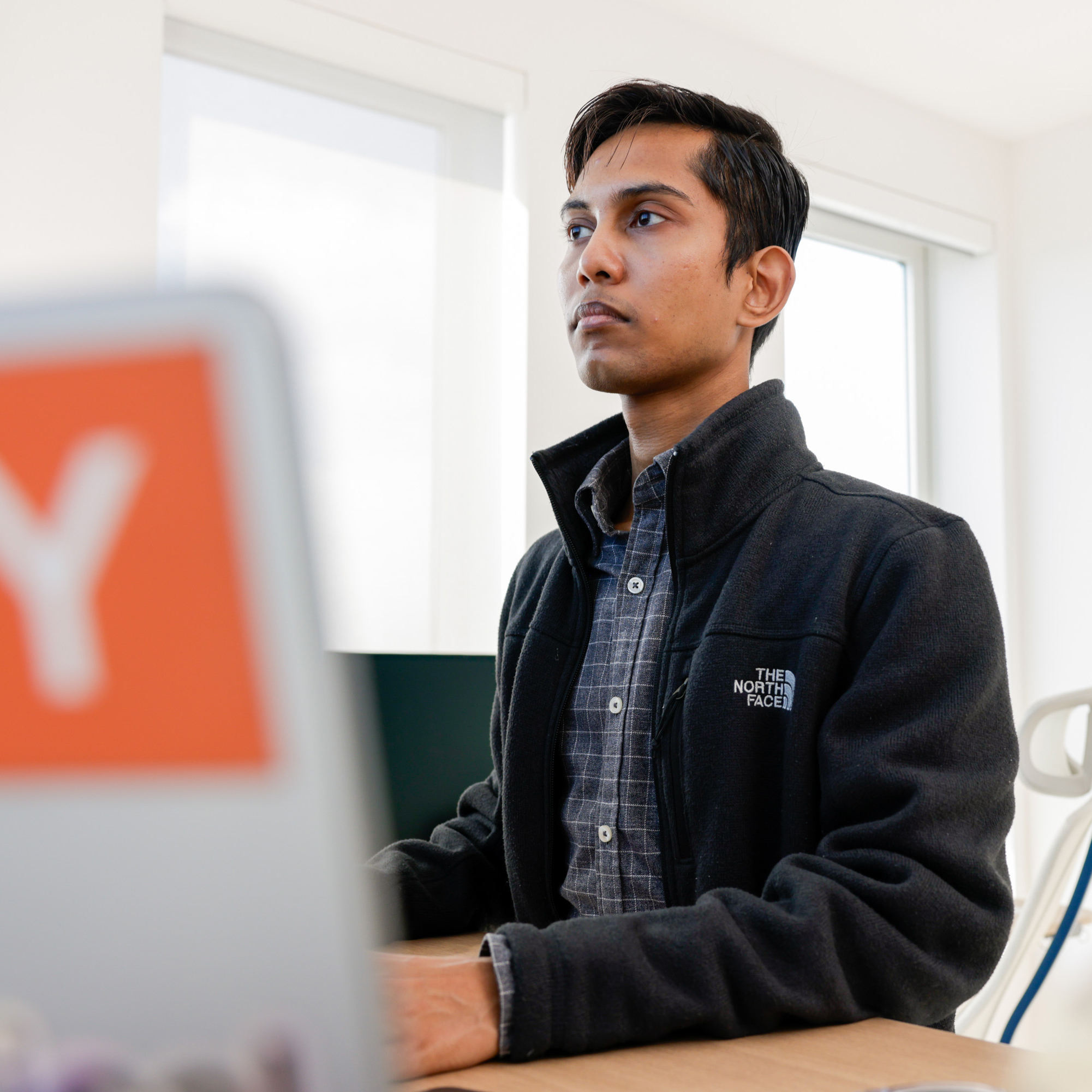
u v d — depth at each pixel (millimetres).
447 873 936
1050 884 1241
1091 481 3277
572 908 909
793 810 753
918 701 710
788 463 884
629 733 869
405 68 2375
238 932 195
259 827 191
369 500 2365
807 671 769
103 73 1976
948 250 3537
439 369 2463
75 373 191
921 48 3002
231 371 187
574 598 965
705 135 919
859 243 3334
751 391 893
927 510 815
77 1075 200
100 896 198
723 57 2885
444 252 2484
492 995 502
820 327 3258
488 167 2549
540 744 924
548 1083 467
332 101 2355
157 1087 197
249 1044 196
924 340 3551
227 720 191
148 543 190
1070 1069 312
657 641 879
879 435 3414
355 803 193
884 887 603
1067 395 3354
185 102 2186
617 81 2672
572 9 2613
